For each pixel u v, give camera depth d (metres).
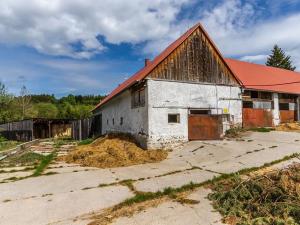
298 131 16.69
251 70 21.55
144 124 13.53
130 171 9.16
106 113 23.91
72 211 5.61
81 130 26.53
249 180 6.16
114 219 5.09
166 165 9.97
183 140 13.85
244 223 4.61
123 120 17.58
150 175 8.44
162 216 5.14
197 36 15.18
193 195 6.35
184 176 8.08
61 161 11.78
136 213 5.35
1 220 5.23
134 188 7.07
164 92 13.65
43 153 14.78
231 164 9.32
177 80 14.11
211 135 14.38
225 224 4.71
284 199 5.11
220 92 15.62
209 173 8.28
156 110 13.32
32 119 23.61
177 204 5.77
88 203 6.05
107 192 6.83
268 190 5.40
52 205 6.01
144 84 13.57
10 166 10.88
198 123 14.30
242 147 12.11
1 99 43.88
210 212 5.25
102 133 25.62
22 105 48.19
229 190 6.01
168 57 14.04
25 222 5.12
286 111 20.47
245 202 5.34
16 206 6.01
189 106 14.32
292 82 22.30
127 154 11.80
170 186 7.05
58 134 31.00
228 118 15.84
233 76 16.28
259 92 19.00
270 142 13.07
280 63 53.50
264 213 4.86
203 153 11.60
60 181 8.15
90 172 9.28
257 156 10.29
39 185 7.77
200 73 14.98
